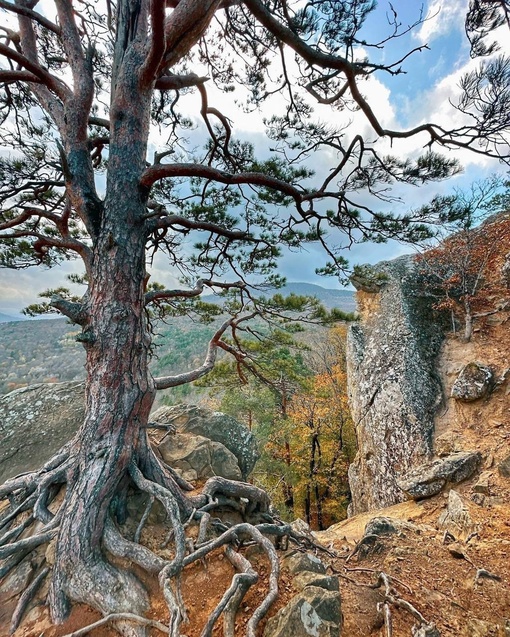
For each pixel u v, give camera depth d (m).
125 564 3.24
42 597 3.14
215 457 5.43
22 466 5.73
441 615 3.22
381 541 4.92
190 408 6.88
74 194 4.29
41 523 3.83
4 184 5.65
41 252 6.55
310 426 19.95
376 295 15.83
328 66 4.91
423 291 14.34
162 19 3.13
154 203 5.48
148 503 3.66
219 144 6.95
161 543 3.54
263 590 3.06
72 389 7.47
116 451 3.62
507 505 6.23
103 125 5.76
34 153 6.46
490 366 10.03
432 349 11.98
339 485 20.84
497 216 15.00
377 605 3.13
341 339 28.39
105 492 3.44
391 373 12.16
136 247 4.14
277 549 3.86
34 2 5.52
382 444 11.15
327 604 2.57
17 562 3.46
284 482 19.89
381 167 5.34
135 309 4.03
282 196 6.46
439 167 4.95
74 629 2.78
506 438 8.20
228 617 2.68
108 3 6.61
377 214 5.66
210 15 3.95
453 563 4.36
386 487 10.53
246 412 19.19
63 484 4.25
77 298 8.23
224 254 7.07
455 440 9.16
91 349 3.91
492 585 3.77
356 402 13.86
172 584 3.15
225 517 4.23
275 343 8.74
